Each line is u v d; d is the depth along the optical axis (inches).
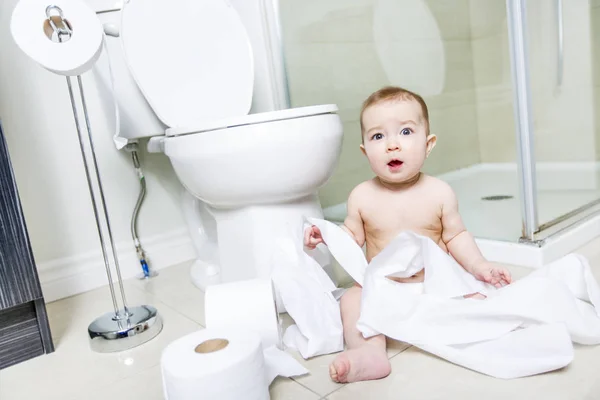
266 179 41.9
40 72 56.2
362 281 36.8
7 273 39.8
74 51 38.3
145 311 45.0
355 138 72.4
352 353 31.2
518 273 45.2
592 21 60.1
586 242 51.3
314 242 40.3
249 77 58.3
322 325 36.2
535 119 52.2
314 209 47.3
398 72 77.5
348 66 73.2
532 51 52.8
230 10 58.3
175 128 45.9
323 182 45.3
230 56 57.4
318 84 71.4
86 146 59.4
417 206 38.6
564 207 54.4
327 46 71.6
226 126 41.3
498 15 76.0
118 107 53.6
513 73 47.3
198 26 55.7
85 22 38.7
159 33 53.4
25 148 55.8
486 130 77.8
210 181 43.1
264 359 31.4
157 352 40.1
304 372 32.5
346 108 72.3
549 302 31.8
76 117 41.1
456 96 82.2
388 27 76.2
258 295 36.2
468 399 27.9
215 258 55.0
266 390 29.3
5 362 40.8
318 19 70.9
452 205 38.3
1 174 39.4
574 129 57.3
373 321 33.6
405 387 30.0
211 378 26.5
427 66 79.6
